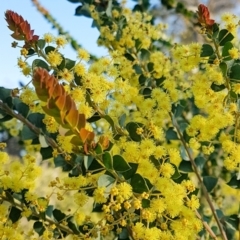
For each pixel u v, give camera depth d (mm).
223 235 352
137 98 354
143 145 308
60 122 254
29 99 323
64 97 248
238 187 352
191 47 336
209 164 459
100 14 493
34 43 315
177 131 361
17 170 313
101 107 328
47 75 243
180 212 310
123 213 314
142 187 291
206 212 432
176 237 299
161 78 416
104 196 288
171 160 316
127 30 450
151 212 294
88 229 313
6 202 333
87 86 314
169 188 298
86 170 288
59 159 346
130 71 395
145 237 287
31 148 418
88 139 267
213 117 334
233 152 327
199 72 402
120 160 280
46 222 329
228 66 326
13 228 314
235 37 365
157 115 344
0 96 335
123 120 340
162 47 520
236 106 332
